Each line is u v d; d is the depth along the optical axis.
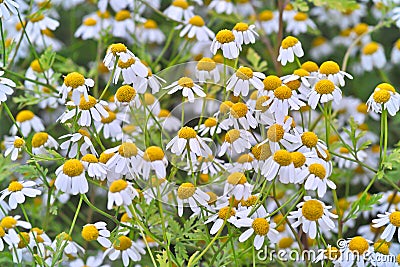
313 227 0.68
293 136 0.68
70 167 0.67
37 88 0.80
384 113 0.71
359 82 0.96
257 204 0.67
